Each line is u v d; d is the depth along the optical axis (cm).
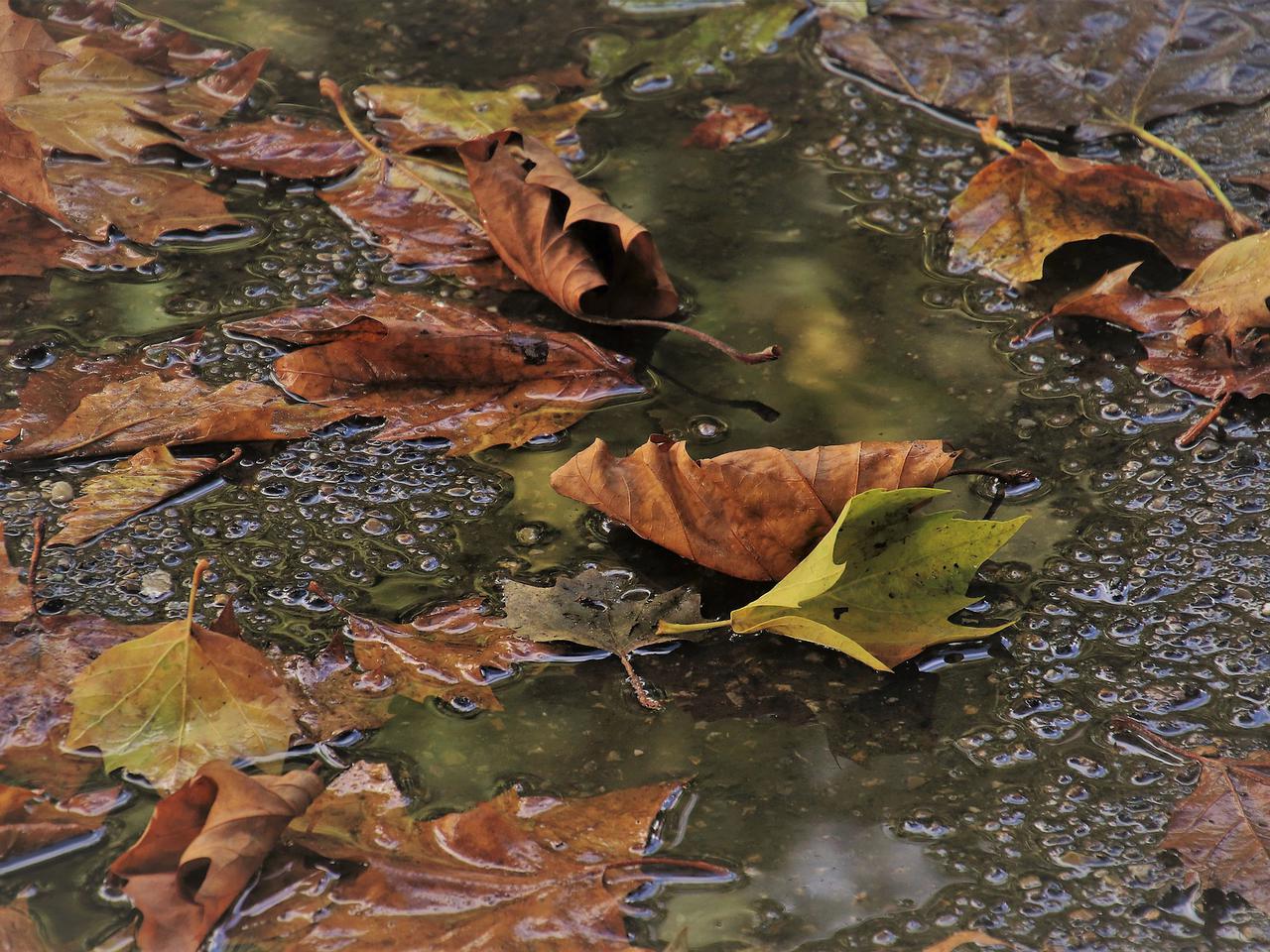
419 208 296
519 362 287
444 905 268
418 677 275
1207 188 296
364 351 286
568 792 272
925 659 276
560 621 277
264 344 288
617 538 280
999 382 287
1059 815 271
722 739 274
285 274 292
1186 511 281
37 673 274
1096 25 307
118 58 304
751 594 279
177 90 303
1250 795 272
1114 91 303
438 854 270
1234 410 286
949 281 292
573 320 290
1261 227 294
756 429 285
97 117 300
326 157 299
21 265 292
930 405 286
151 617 276
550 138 301
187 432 283
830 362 288
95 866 269
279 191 297
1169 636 277
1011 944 268
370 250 294
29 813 270
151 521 280
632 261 290
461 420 285
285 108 302
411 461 283
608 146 301
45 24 307
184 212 295
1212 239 293
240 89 302
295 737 273
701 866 270
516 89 304
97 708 272
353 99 303
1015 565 279
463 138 300
